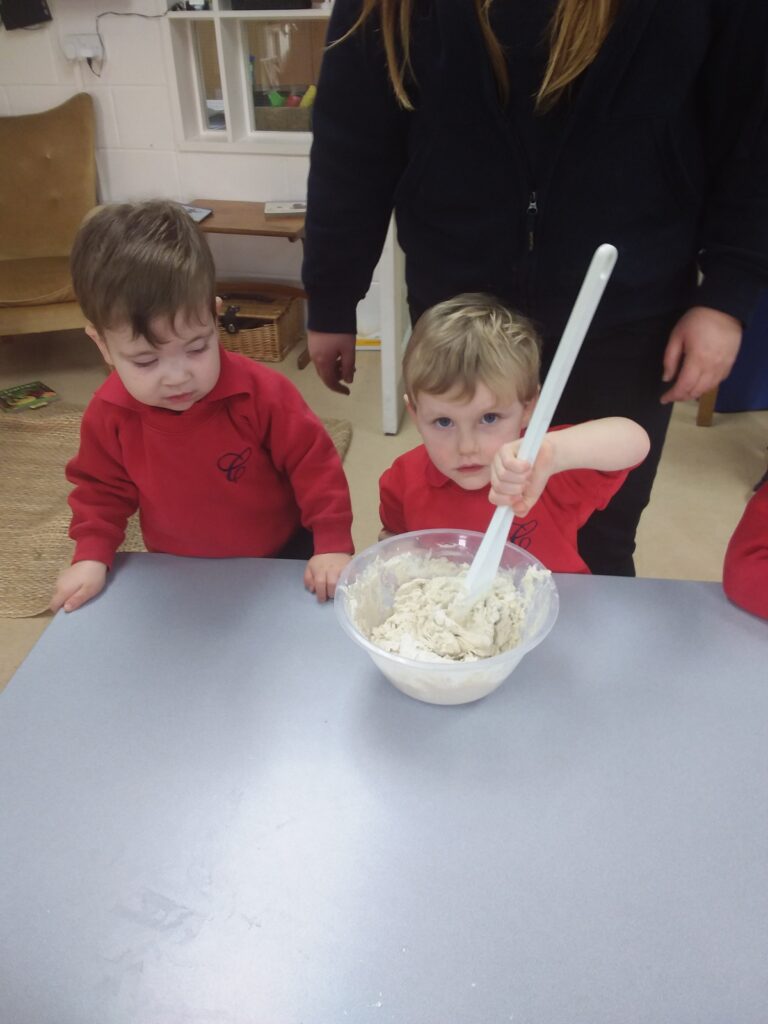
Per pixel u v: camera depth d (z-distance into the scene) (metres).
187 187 3.17
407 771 0.66
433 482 1.02
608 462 0.85
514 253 1.04
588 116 0.92
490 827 0.61
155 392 0.91
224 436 1.04
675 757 0.67
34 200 2.98
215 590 0.88
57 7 2.84
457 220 1.05
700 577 1.98
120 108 3.02
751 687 0.74
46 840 0.61
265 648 0.79
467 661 0.72
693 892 0.57
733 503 2.26
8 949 0.54
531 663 0.77
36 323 2.69
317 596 0.86
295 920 0.55
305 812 0.63
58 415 2.70
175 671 0.77
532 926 0.55
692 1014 0.50
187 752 0.68
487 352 0.87
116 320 0.85
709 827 0.61
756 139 0.93
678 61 0.89
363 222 1.16
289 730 0.70
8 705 0.73
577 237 1.00
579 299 0.59
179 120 3.01
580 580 0.88
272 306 3.09
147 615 0.84
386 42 0.95
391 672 0.71
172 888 0.58
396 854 0.59
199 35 2.99
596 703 0.72
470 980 0.52
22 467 2.43
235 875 0.58
